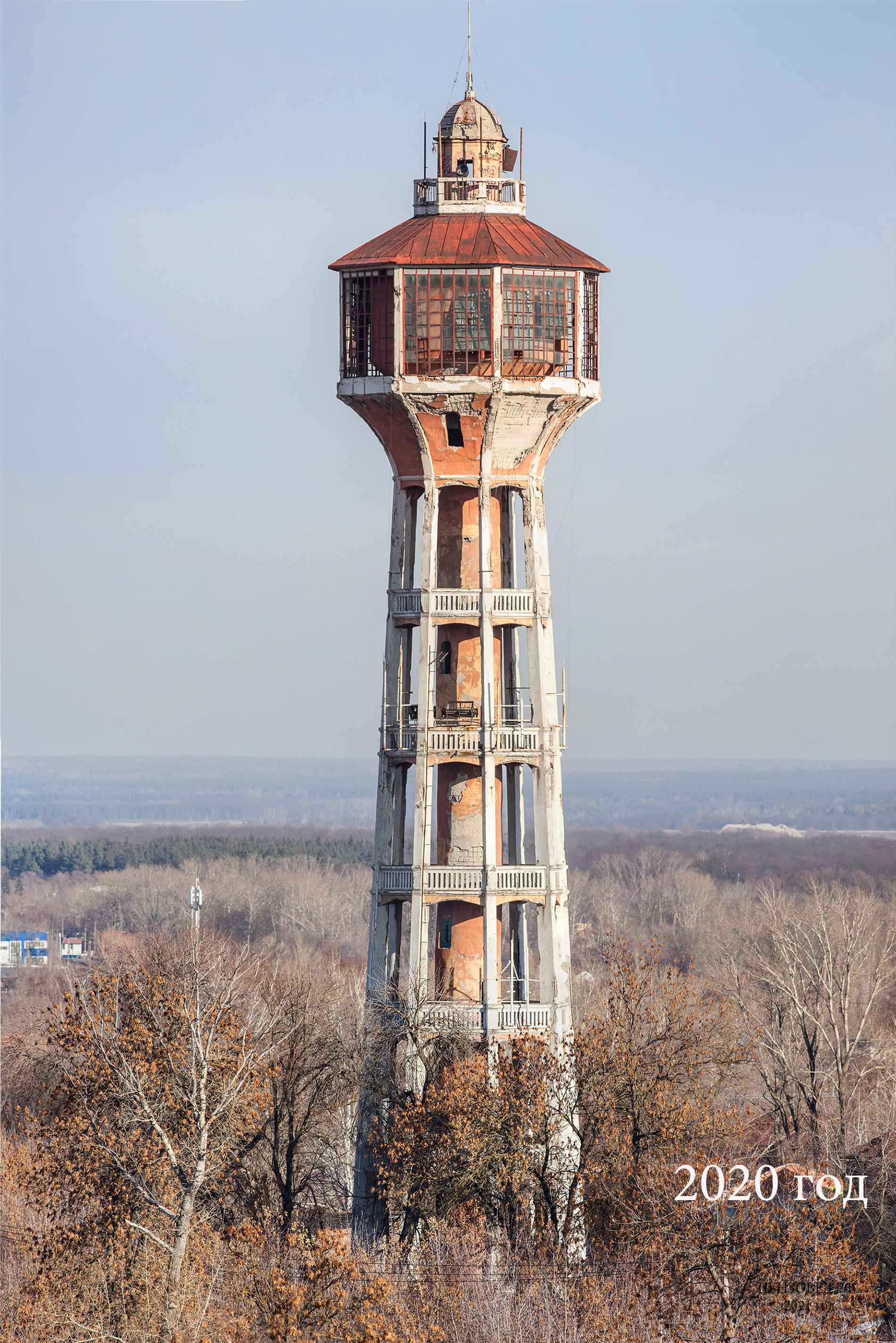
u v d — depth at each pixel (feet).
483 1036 257.34
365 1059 261.24
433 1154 238.27
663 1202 208.33
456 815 267.80
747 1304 193.57
